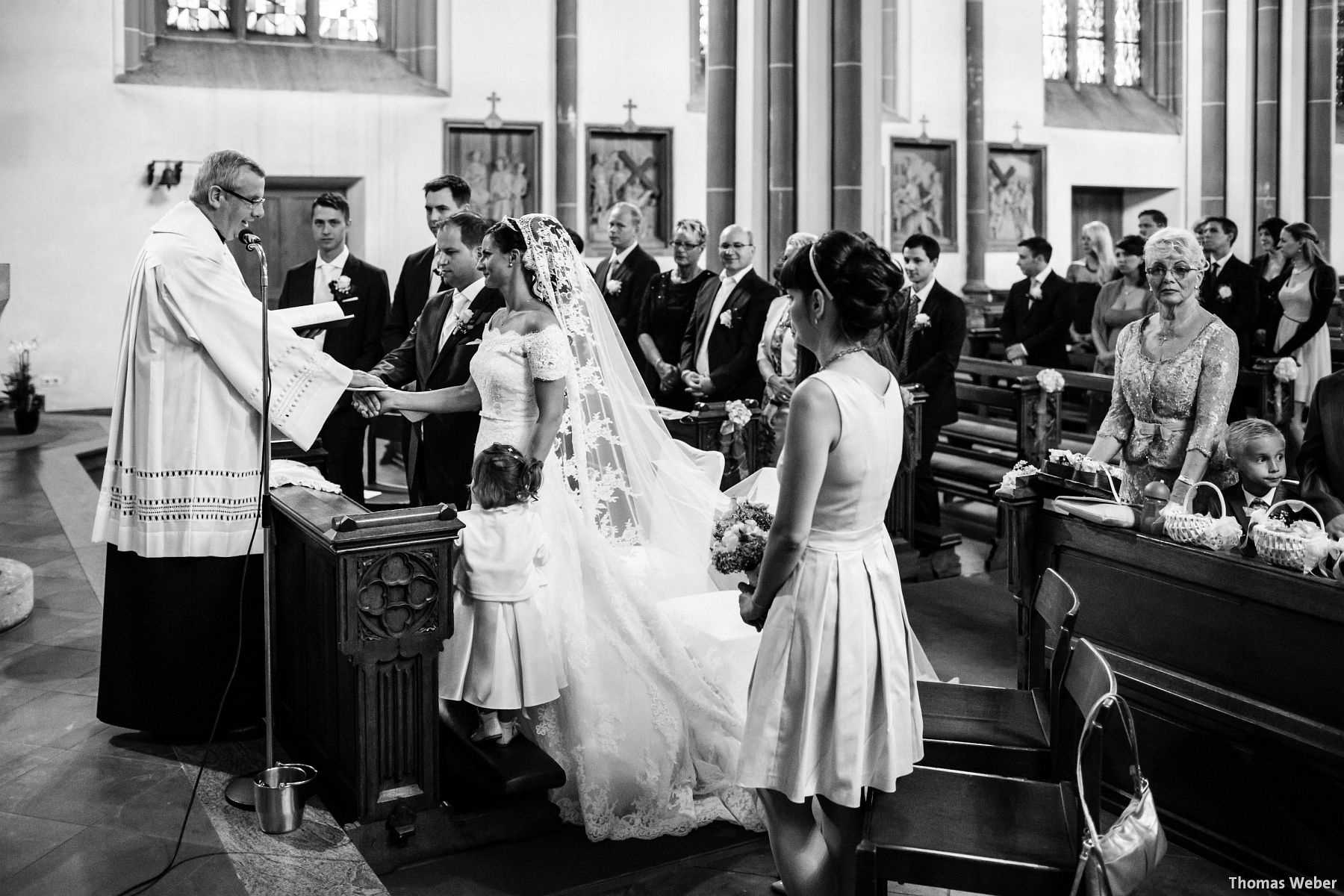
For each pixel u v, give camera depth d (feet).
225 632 13.42
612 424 13.30
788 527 8.61
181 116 38.50
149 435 12.90
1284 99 52.60
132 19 37.65
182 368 12.97
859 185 29.45
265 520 11.39
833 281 8.71
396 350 18.08
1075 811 8.86
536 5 43.29
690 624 13.48
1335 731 10.42
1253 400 24.47
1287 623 10.89
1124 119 57.31
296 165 40.47
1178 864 11.71
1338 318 39.37
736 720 12.80
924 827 8.65
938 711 10.61
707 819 12.57
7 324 36.76
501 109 43.24
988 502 25.71
